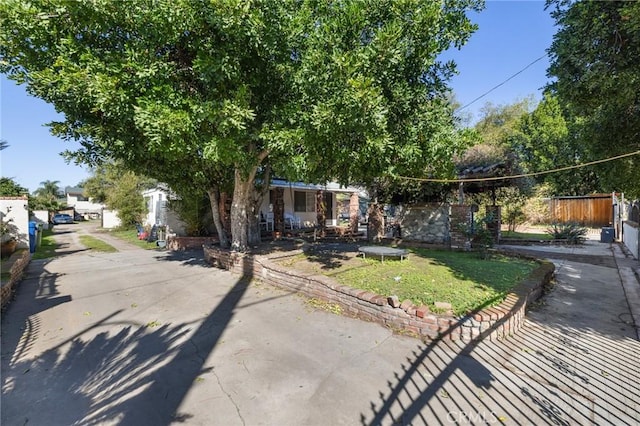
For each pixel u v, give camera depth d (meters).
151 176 8.48
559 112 22.25
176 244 12.30
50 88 5.15
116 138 6.13
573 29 4.50
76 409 2.53
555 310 4.77
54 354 3.49
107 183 25.41
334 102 4.47
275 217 14.32
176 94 5.05
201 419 2.40
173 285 6.46
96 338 3.91
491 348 3.52
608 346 3.59
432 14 4.71
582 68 4.46
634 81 4.12
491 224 11.62
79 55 4.88
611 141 5.78
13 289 6.18
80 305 5.21
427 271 6.05
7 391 2.78
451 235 9.45
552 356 3.35
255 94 5.96
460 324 3.68
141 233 16.67
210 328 4.20
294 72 5.52
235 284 6.48
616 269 7.58
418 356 3.37
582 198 17.78
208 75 4.77
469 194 13.40
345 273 5.86
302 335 3.93
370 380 2.93
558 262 8.45
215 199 9.16
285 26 5.09
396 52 4.55
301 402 2.61
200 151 6.24
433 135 5.76
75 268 8.33
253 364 3.23
